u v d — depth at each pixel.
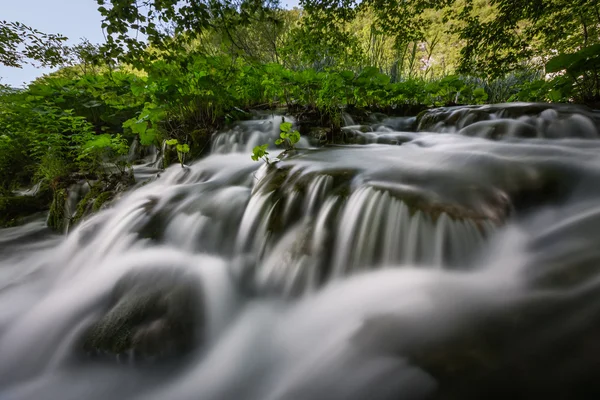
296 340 1.60
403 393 1.09
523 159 2.57
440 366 1.11
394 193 2.04
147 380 1.53
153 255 2.44
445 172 2.43
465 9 6.89
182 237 2.65
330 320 1.62
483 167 2.46
